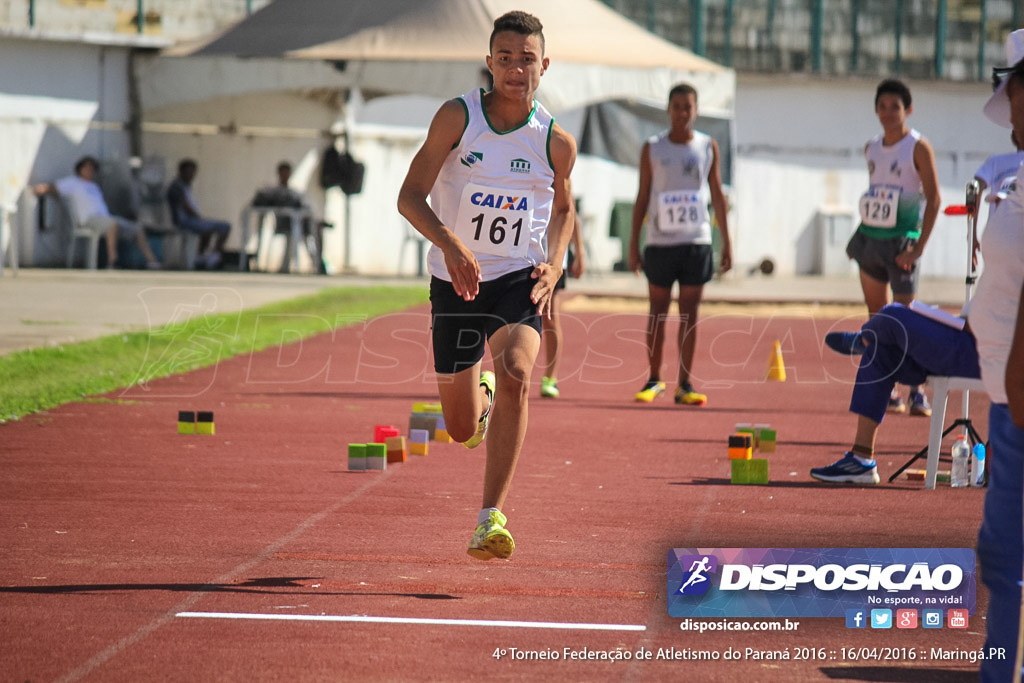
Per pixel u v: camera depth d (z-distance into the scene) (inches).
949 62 3690.9
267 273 2768.2
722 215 1249.4
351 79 2546.8
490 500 591.5
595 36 2645.2
